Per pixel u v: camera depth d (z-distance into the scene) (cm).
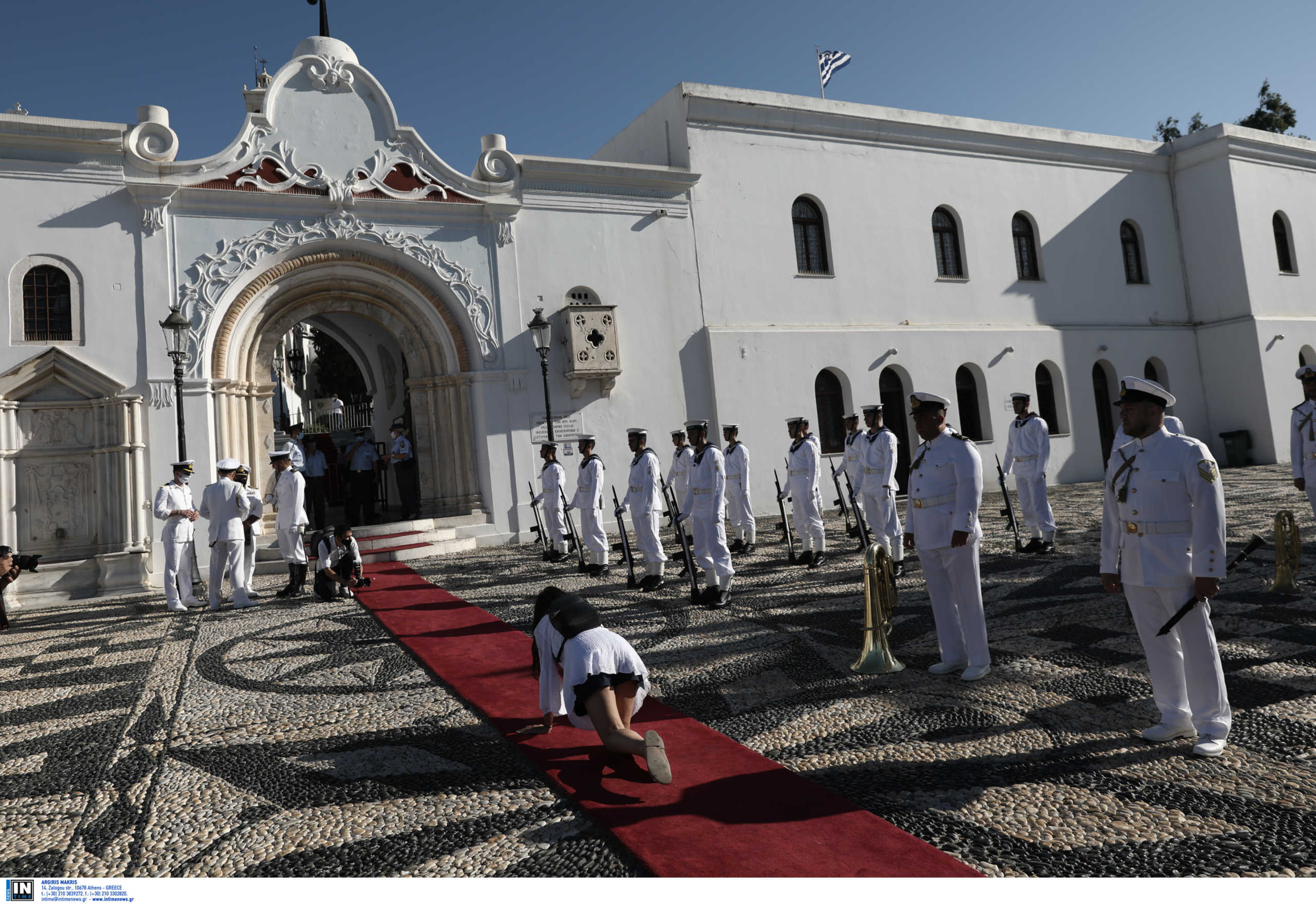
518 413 1547
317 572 1030
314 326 1948
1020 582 862
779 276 1809
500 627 800
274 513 1435
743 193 1789
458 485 1525
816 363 1805
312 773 457
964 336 1978
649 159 1864
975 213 2055
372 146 1477
